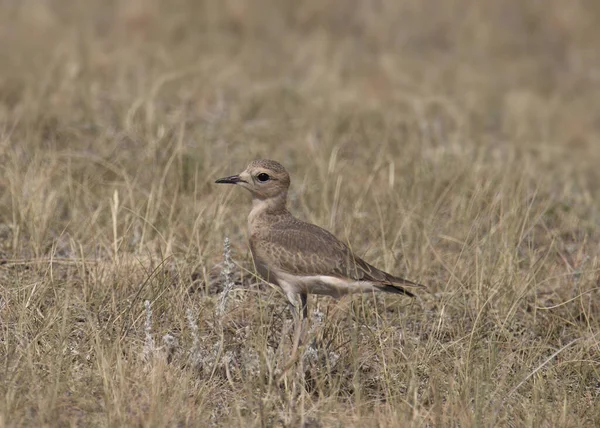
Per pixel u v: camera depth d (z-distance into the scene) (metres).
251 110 35.91
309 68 42.91
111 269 22.17
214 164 29.70
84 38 41.47
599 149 38.69
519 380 19.38
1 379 17.45
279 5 51.06
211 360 19.03
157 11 46.78
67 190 26.89
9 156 27.83
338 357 19.31
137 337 19.58
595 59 50.97
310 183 28.73
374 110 36.59
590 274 24.33
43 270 22.55
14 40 40.84
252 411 17.47
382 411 18.41
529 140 37.25
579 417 18.52
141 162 28.55
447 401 18.34
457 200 27.83
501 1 55.56
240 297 22.25
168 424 16.89
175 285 22.08
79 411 17.17
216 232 24.92
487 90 43.81
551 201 29.28
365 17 51.22
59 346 18.45
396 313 22.39
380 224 25.84
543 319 22.92
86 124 31.66
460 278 23.70
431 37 51.09
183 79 37.41
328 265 19.31
